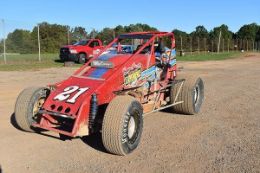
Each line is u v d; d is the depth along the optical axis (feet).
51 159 16.97
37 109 20.11
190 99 24.99
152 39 23.16
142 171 15.74
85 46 82.28
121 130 16.70
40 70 61.26
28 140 19.54
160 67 24.32
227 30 249.55
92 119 18.15
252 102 31.12
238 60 99.71
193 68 68.49
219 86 41.37
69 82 20.34
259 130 22.20
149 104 22.66
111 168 16.02
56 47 137.49
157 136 20.74
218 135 21.06
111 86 19.69
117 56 21.67
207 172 15.70
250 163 16.72
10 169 15.80
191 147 18.88
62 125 20.30
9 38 102.53
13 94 34.19
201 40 170.50
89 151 18.07
